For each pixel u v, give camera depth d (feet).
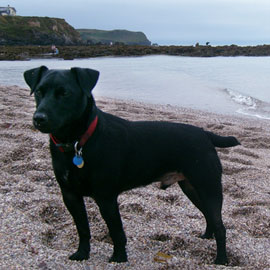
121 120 2.83
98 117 2.63
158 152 2.83
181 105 11.46
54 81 2.47
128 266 2.70
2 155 4.94
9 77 17.04
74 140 2.53
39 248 2.80
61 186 2.69
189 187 3.13
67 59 33.53
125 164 2.71
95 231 3.24
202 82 17.24
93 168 2.56
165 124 2.96
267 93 14.17
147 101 12.01
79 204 2.75
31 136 5.64
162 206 3.75
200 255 3.00
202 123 7.96
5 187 3.96
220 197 2.88
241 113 10.40
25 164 4.62
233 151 6.07
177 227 3.38
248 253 2.99
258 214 3.65
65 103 2.45
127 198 3.85
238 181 4.64
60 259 2.70
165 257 2.89
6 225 3.10
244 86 16.07
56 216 3.50
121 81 17.13
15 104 8.50
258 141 6.82
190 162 2.85
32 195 3.78
